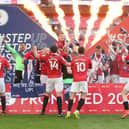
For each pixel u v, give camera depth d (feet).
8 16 52.85
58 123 36.86
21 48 52.16
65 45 50.47
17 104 45.55
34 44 53.47
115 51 54.65
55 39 53.88
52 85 42.98
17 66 50.90
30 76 49.93
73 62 41.37
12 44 52.85
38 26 53.67
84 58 41.47
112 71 54.29
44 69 48.03
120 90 45.42
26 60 49.88
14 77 51.34
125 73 53.11
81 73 41.11
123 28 55.42
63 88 45.52
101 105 45.32
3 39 52.60
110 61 54.54
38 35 53.62
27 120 39.11
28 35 53.36
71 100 41.22
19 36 53.11
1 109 44.83
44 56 42.55
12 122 37.55
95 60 54.49
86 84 41.29
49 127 34.17
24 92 45.78
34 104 45.65
